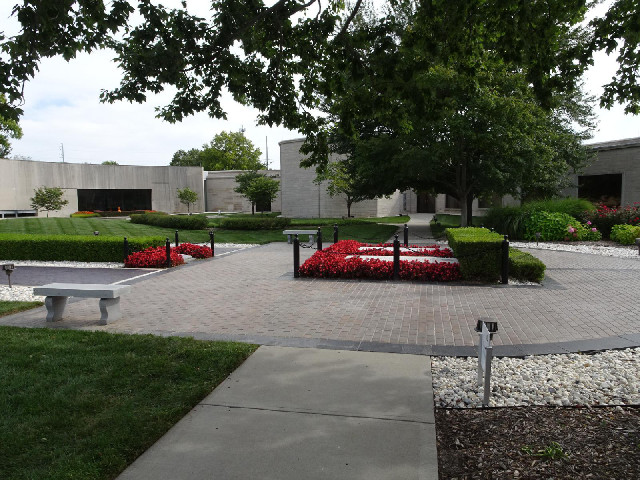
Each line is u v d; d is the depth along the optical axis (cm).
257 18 545
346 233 2131
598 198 2397
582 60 575
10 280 988
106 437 322
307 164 729
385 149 1844
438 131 1672
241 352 498
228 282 962
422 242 1780
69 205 4047
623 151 2220
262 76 651
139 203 4525
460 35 634
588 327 606
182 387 409
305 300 782
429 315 677
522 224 1711
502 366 470
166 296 834
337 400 386
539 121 1759
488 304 742
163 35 510
